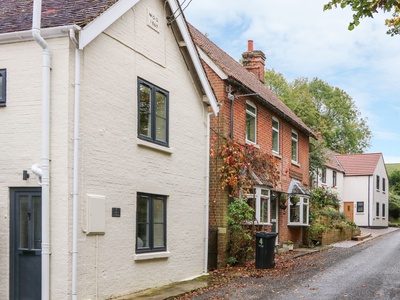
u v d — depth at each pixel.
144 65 11.33
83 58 9.26
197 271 13.60
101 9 9.38
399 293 10.84
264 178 17.70
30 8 10.03
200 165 13.97
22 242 8.98
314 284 11.99
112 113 10.08
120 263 10.13
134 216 10.69
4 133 9.05
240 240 15.50
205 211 14.15
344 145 59.22
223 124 15.66
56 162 8.75
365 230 41.88
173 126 12.55
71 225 8.73
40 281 8.78
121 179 10.28
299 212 22.27
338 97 58.97
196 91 13.88
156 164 11.69
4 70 9.13
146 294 10.45
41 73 8.91
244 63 25.17
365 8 9.12
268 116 19.47
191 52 13.10
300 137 23.95
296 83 59.50
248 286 11.68
